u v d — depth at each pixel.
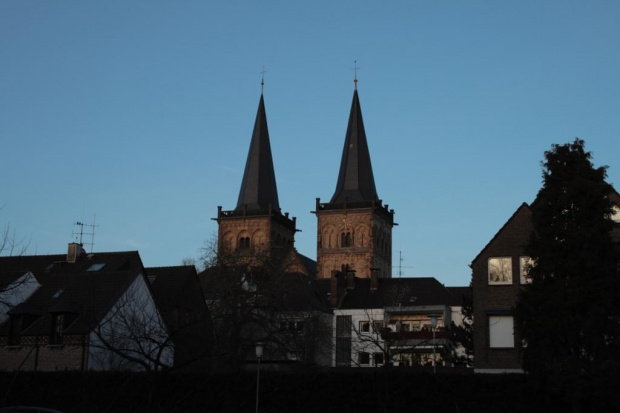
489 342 60.09
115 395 49.81
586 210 46.59
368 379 48.44
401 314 89.81
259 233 155.88
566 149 48.16
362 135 158.38
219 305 70.00
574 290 45.16
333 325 94.69
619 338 44.81
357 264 150.88
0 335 61.06
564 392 44.78
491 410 46.53
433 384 47.62
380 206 154.62
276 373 49.72
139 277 64.81
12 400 50.75
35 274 68.19
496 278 61.09
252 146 161.00
